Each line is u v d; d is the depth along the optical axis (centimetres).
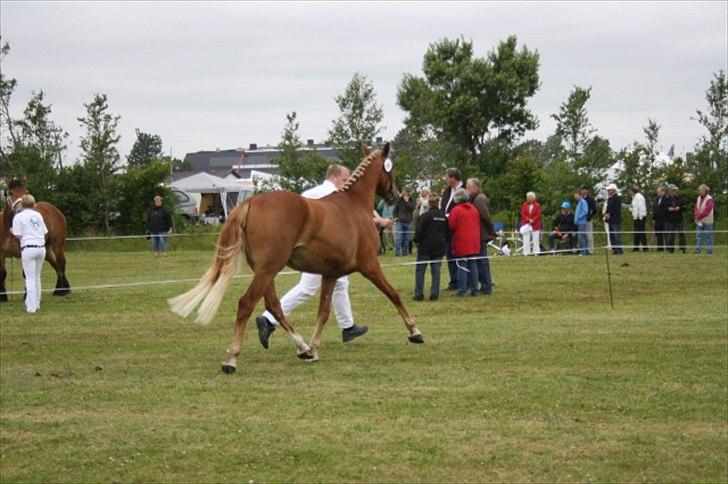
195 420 842
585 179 3862
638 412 877
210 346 1259
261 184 4119
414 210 2980
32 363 1134
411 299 1823
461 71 5834
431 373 1045
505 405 897
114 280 2295
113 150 4097
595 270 2362
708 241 2792
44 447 766
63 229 1903
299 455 743
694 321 1464
